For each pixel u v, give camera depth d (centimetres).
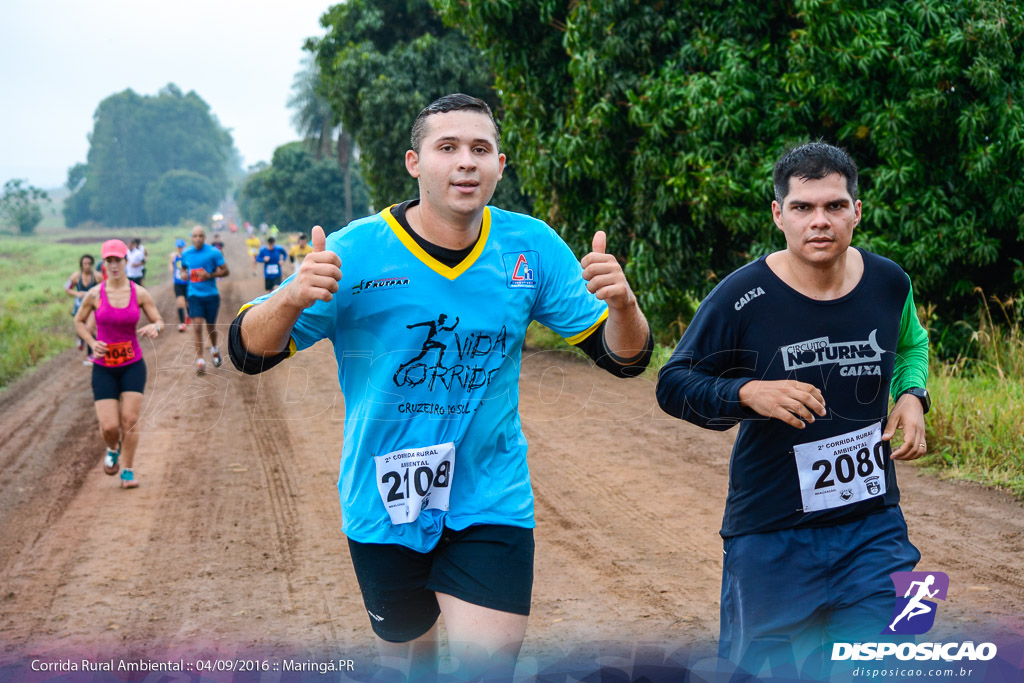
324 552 498
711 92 949
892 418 265
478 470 257
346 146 5019
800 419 248
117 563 486
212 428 789
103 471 689
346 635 383
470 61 1911
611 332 251
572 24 1047
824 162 244
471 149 237
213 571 471
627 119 1048
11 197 10581
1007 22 847
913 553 255
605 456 679
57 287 2973
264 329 231
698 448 694
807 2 872
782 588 252
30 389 1114
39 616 410
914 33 862
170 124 13775
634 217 1098
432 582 257
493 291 250
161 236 9488
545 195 1196
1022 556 439
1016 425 622
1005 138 852
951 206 897
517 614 251
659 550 480
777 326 253
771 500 254
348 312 248
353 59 1920
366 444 253
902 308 266
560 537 509
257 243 4428
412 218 248
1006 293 935
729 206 971
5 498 620
